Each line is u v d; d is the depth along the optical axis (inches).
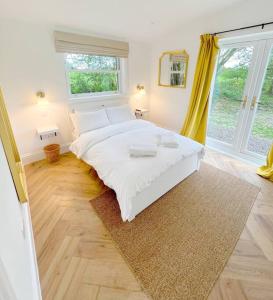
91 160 89.4
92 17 100.3
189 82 136.6
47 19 97.2
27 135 112.4
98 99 139.0
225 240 63.3
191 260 56.4
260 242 62.7
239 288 49.1
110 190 89.3
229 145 126.5
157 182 78.2
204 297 47.1
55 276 51.8
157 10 99.0
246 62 106.9
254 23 94.0
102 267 54.4
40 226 68.7
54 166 111.7
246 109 112.0
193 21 119.3
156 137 101.2
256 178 99.7
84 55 127.0
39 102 110.4
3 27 90.4
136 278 51.5
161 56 150.2
